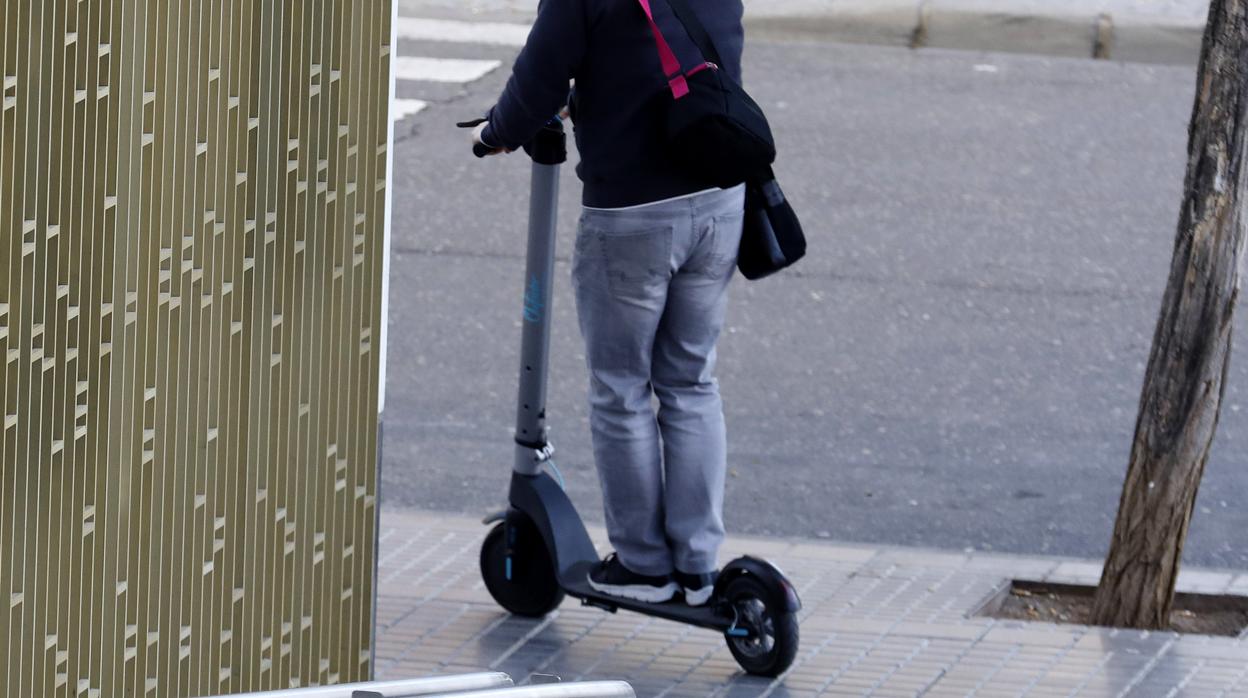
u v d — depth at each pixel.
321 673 13.34
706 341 16.22
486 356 26.64
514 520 17.20
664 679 16.11
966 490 22.42
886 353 26.97
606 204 15.58
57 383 10.58
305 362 12.73
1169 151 37.97
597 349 16.06
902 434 24.16
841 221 32.72
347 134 12.78
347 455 13.29
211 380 11.87
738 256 16.28
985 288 29.83
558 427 24.16
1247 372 26.83
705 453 16.23
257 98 11.91
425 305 28.47
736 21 15.66
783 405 24.95
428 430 23.88
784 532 20.95
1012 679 16.19
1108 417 25.06
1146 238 32.69
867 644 16.88
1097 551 20.78
